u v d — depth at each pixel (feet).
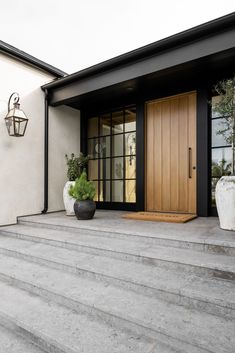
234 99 9.28
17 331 5.96
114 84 12.30
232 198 9.18
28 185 14.51
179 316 5.40
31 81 14.67
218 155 12.68
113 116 16.83
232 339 4.57
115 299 6.20
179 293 5.94
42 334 5.35
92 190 12.94
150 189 14.76
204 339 4.57
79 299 6.25
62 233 11.00
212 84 12.57
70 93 14.42
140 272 7.13
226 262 6.75
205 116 12.60
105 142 17.22
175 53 10.17
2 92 13.15
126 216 12.87
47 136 15.56
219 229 9.64
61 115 16.72
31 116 14.69
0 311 6.34
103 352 4.72
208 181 12.66
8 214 13.34
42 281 7.39
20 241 11.02
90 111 17.72
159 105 14.53
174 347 4.78
